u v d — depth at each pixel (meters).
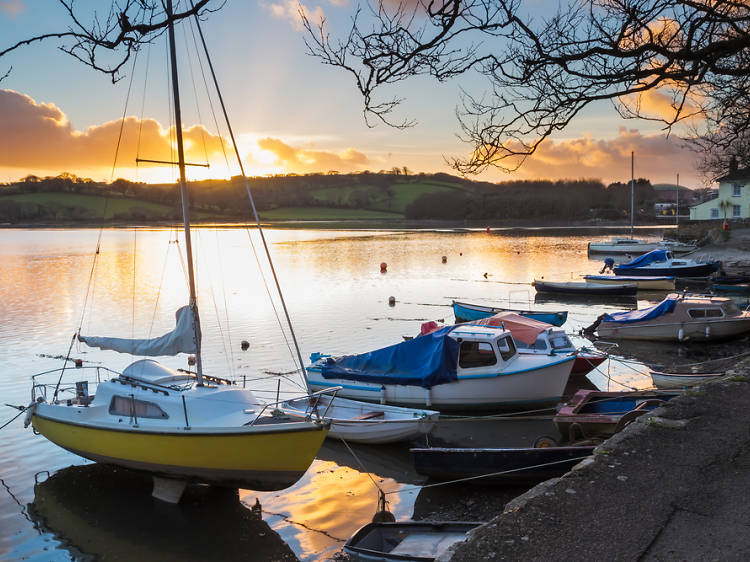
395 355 18.77
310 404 16.52
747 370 13.25
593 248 68.88
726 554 5.63
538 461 12.48
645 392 15.07
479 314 31.78
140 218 183.00
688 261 47.34
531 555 5.82
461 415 18.19
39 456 15.57
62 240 111.06
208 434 12.51
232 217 186.75
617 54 4.88
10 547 11.31
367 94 5.27
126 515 12.52
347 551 9.22
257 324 32.03
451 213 172.50
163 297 41.47
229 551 11.01
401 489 13.34
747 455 8.06
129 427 13.21
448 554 6.04
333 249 79.88
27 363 24.62
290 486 13.44
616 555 5.74
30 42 4.29
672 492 7.02
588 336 28.94
